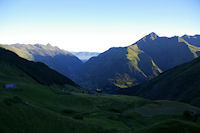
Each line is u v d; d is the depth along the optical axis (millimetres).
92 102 91375
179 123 32312
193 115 55344
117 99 103750
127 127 52125
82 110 73625
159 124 34031
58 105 70625
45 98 74188
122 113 75500
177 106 79625
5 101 38375
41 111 42000
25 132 30625
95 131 40031
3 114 32438
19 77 109375
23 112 36812
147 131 32750
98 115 67500
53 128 35688
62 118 42438
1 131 27984
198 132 29047
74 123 41375
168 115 63938
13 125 30922
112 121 59219
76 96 96688
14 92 64938
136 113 72375
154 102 91625
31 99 63812
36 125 34250
